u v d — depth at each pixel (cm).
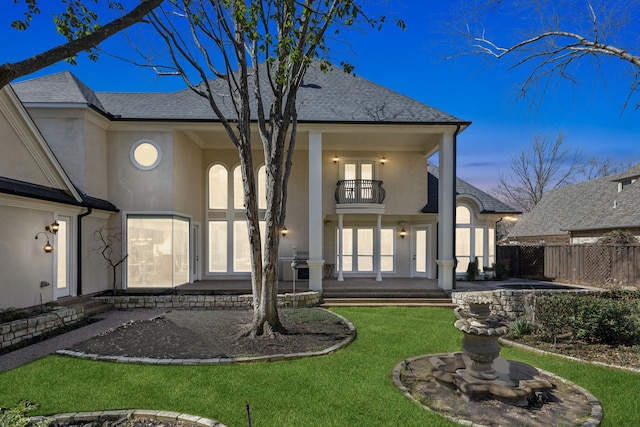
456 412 475
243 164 807
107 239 1215
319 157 1259
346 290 1253
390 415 451
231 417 444
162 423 433
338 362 639
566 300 804
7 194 802
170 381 548
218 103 1328
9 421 353
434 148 1461
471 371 551
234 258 1537
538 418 461
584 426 435
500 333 529
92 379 554
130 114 1252
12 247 845
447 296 1220
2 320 750
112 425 429
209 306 1123
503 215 1630
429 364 642
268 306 795
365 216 1565
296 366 617
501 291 1127
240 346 718
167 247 1239
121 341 750
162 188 1241
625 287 1301
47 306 938
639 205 1741
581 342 763
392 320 964
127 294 1181
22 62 314
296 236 1531
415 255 1600
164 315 1005
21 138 884
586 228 1891
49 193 946
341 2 679
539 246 1673
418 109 1352
